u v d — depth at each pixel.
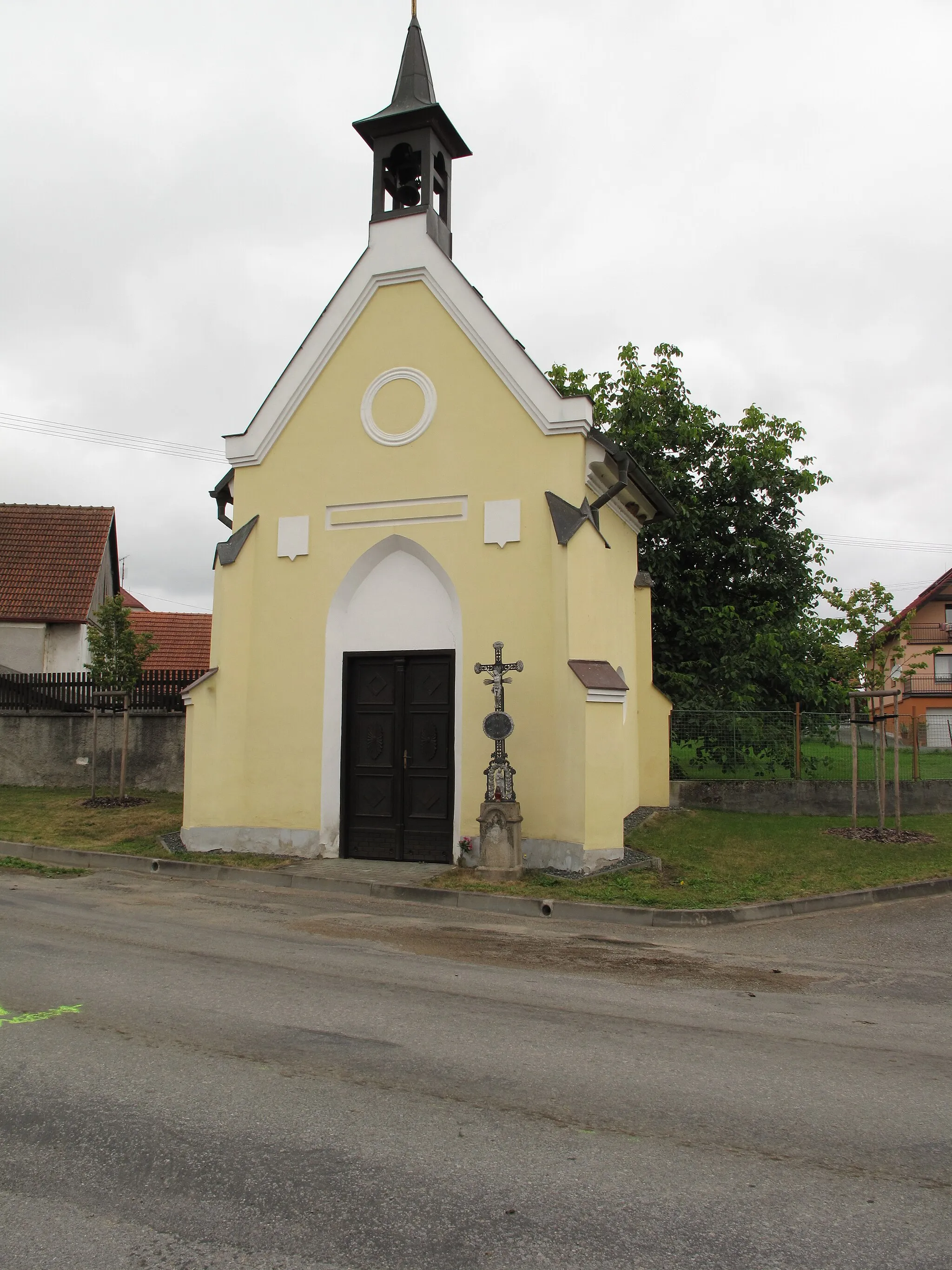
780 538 22.05
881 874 11.50
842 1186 3.83
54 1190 3.64
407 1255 3.22
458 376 12.64
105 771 18.98
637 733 16.38
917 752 16.36
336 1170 3.85
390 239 13.16
